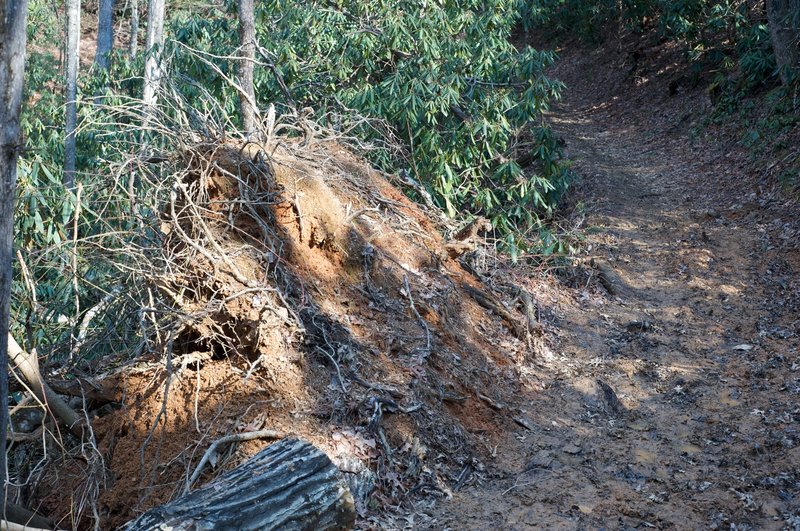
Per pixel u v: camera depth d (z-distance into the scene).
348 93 11.55
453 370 6.81
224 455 5.27
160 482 5.26
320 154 8.15
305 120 8.74
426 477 5.70
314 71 12.25
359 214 7.52
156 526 3.51
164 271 6.16
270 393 5.64
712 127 17.69
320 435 5.48
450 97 10.93
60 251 7.10
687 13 21.09
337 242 7.12
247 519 3.65
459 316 7.68
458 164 11.25
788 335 8.56
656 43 24.42
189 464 5.19
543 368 7.83
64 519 5.31
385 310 7.04
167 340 5.89
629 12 24.50
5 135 3.46
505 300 8.73
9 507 4.82
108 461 5.57
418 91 11.17
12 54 3.43
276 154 7.45
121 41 27.94
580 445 6.45
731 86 18.34
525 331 8.15
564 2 25.80
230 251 6.28
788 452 6.21
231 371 5.73
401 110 11.15
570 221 12.97
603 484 5.86
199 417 5.55
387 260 7.55
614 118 22.23
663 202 14.16
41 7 23.72
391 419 5.89
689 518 5.41
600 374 7.73
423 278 7.77
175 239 6.38
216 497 3.75
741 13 20.42
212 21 12.82
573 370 7.80
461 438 6.19
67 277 7.58
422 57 11.60
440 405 6.35
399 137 11.78
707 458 6.22
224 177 6.80
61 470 5.71
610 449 6.39
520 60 11.87
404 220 8.30
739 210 13.11
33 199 8.12
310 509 3.80
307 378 5.85
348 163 8.68
